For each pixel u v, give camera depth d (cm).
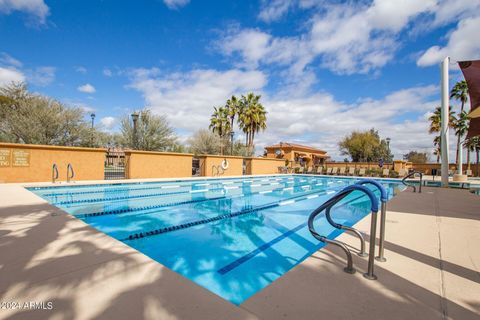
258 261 323
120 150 1548
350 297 183
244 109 2961
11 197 588
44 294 171
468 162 2588
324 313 162
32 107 1237
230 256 339
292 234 442
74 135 1276
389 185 1341
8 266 217
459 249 291
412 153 4475
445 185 1121
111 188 955
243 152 2156
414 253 277
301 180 1631
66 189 882
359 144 3531
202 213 610
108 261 230
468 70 717
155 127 1522
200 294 176
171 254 347
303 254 348
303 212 638
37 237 298
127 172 1213
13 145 899
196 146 1952
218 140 2014
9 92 1544
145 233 443
